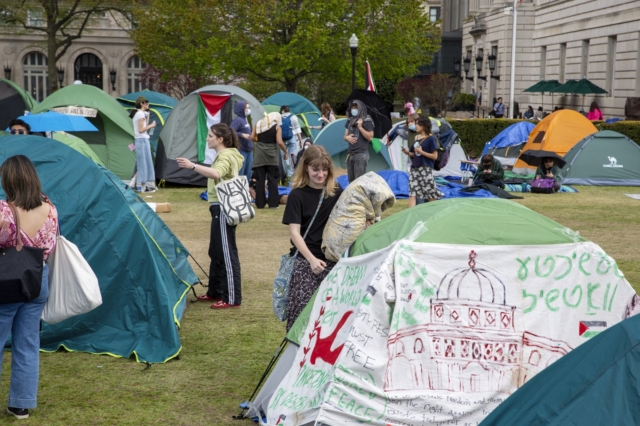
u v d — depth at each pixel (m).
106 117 16.41
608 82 34.47
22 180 4.50
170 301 6.18
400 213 4.70
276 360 5.05
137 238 6.04
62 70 45.19
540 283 4.25
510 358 4.13
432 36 34.53
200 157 16.25
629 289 4.29
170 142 16.28
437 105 42.78
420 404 3.97
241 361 5.70
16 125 9.43
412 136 15.66
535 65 43.25
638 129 23.12
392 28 30.33
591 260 4.30
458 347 4.10
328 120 19.88
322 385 4.02
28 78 52.72
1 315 4.48
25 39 51.75
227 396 5.05
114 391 5.10
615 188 17.34
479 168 16.00
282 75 29.30
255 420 4.68
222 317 6.81
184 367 5.57
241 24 29.52
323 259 5.12
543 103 40.84
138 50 33.59
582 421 2.70
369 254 4.42
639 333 2.80
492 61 41.62
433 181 11.65
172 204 13.66
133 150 15.80
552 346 4.16
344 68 29.34
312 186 5.09
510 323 4.17
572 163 18.00
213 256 7.21
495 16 45.34
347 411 3.89
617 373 2.75
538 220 4.41
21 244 4.45
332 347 4.21
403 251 4.18
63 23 38.34
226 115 16.19
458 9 62.28
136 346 5.81
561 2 39.22
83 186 6.09
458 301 4.16
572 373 2.84
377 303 4.06
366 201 4.89
